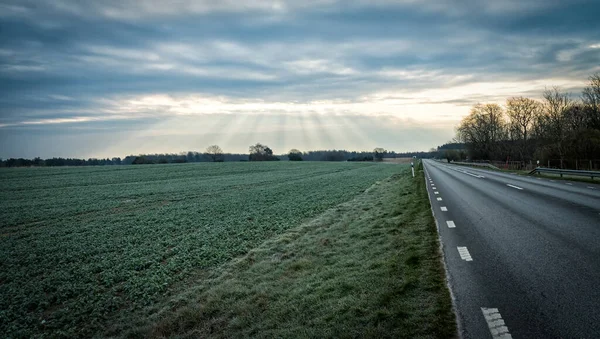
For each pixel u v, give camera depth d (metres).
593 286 6.03
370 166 97.81
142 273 11.02
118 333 7.52
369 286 6.96
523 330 4.84
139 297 9.26
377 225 13.25
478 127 97.06
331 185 38.03
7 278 11.34
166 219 20.73
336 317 5.93
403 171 60.53
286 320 6.38
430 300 5.94
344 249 10.55
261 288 8.34
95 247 14.86
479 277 6.79
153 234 16.69
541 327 4.88
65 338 7.52
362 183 39.16
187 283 9.95
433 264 7.69
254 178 55.28
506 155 78.69
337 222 15.93
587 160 36.22
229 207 24.05
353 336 5.23
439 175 40.59
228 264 11.12
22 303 9.25
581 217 11.80
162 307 8.41
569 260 7.39
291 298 7.33
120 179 56.00
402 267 7.76
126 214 23.92
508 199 17.36
